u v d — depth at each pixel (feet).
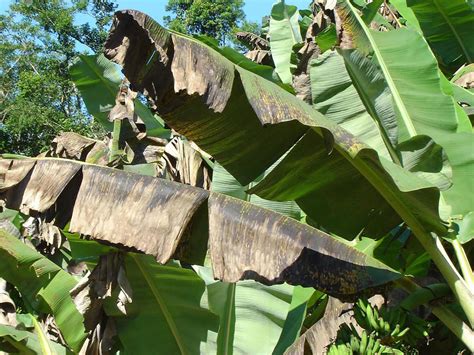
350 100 14.65
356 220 13.69
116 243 11.79
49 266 19.29
